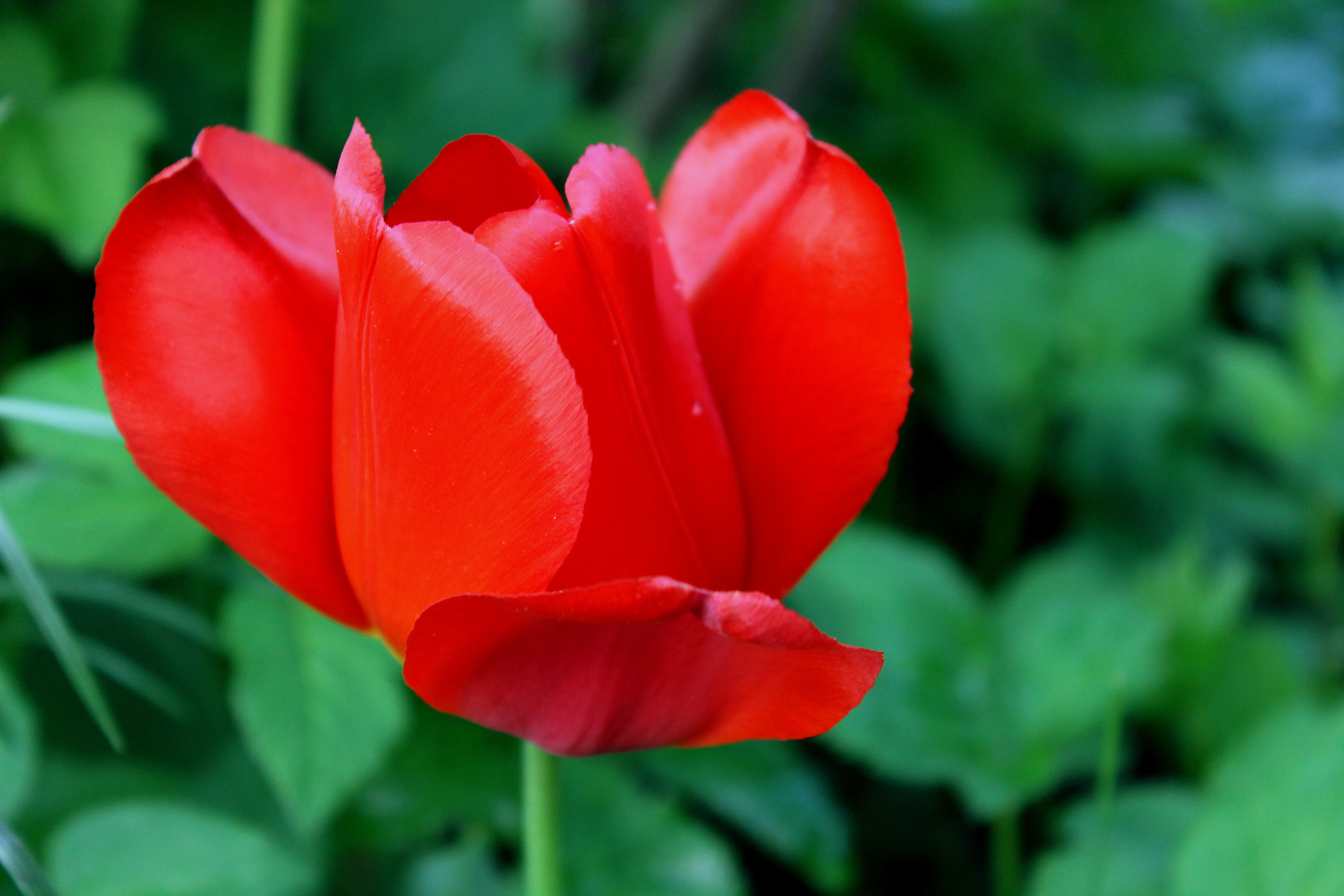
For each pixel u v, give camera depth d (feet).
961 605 2.65
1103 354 4.10
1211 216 5.37
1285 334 4.93
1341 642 3.84
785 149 1.94
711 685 1.85
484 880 2.40
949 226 4.78
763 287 1.92
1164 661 2.89
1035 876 2.42
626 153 1.86
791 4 5.45
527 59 3.52
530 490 1.82
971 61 5.25
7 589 2.22
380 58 3.38
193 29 3.19
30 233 3.00
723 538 1.89
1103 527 4.03
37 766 2.35
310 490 1.90
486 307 1.81
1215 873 2.22
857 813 3.23
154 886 2.12
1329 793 2.21
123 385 1.88
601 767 2.38
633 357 1.85
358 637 2.26
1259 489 4.24
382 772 2.37
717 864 2.34
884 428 1.90
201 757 2.46
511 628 1.83
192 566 2.28
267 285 1.90
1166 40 6.20
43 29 2.75
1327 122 6.39
